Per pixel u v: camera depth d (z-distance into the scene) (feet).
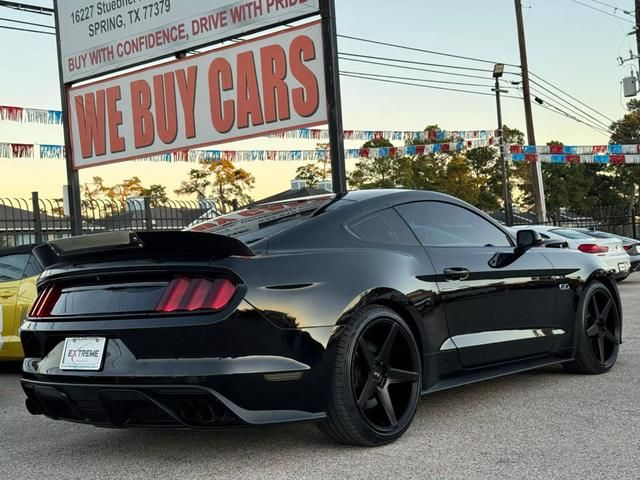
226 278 10.34
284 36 30.78
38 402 11.86
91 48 38.88
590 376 16.55
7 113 37.55
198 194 183.62
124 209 40.91
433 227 13.69
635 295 37.52
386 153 65.98
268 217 12.76
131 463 11.32
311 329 10.63
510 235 15.47
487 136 73.05
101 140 38.83
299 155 50.67
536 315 15.05
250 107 32.40
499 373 14.14
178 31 35.09
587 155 78.59
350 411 10.93
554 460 10.39
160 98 36.14
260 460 11.03
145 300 10.57
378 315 11.43
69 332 11.02
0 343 20.57
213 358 10.09
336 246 11.75
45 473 11.08
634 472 9.73
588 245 41.91
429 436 11.97
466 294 13.29
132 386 10.23
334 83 29.25
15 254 21.74
